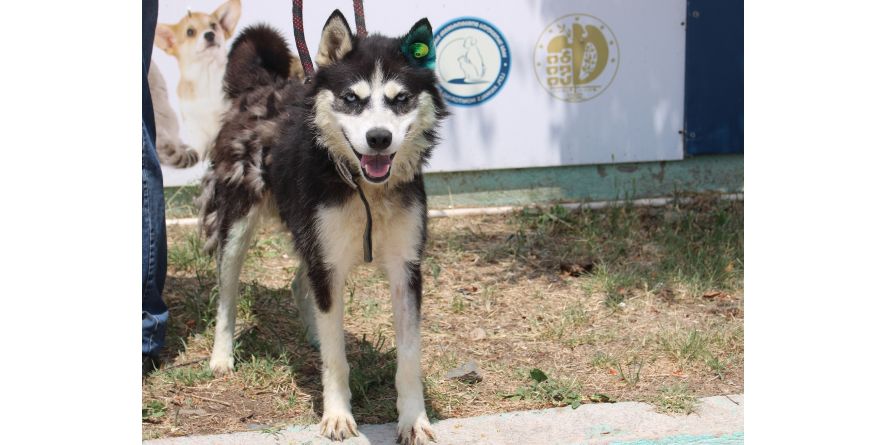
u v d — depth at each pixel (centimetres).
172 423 260
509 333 301
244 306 305
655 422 259
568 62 363
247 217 281
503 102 362
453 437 255
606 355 288
